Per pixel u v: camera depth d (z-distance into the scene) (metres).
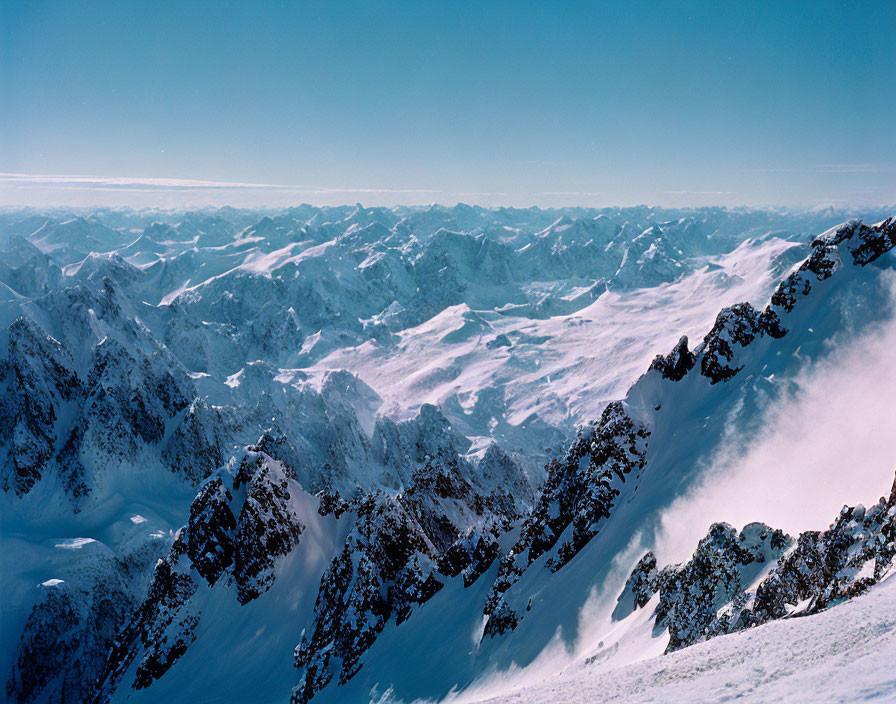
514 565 75.50
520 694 31.31
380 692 71.19
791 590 37.19
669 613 46.41
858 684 17.45
